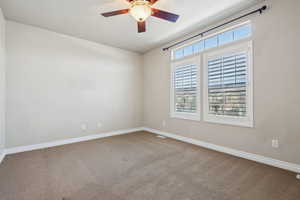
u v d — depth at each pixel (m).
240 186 1.77
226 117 2.80
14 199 1.55
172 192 1.68
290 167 2.09
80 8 2.47
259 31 2.36
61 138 3.40
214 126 3.01
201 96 3.24
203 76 3.19
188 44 3.50
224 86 2.84
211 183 1.84
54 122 3.31
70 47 3.52
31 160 2.52
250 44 2.47
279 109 2.19
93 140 3.74
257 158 2.41
